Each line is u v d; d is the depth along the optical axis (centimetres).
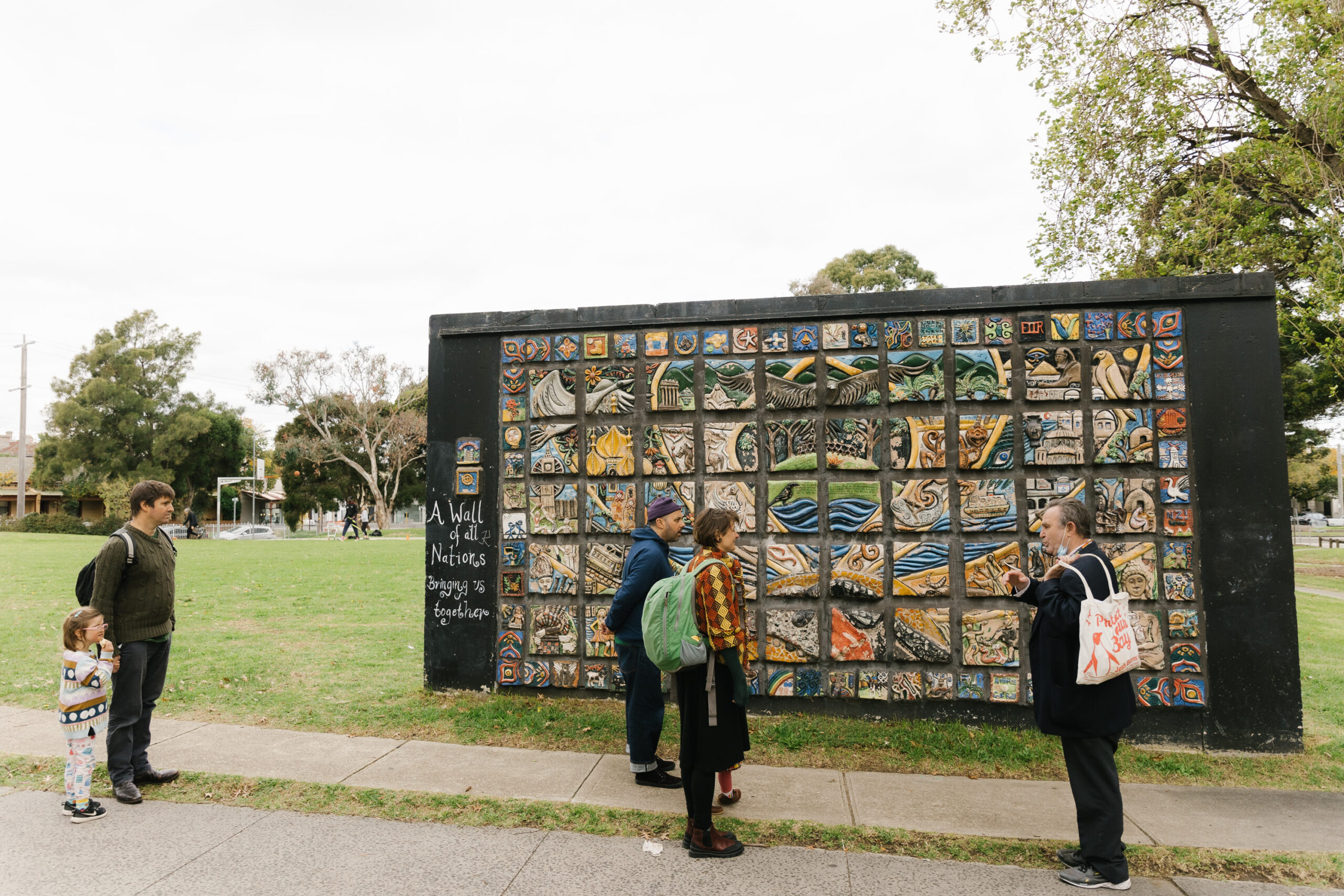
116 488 4025
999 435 563
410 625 930
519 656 623
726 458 601
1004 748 506
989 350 571
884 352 585
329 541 2720
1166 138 1222
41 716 565
